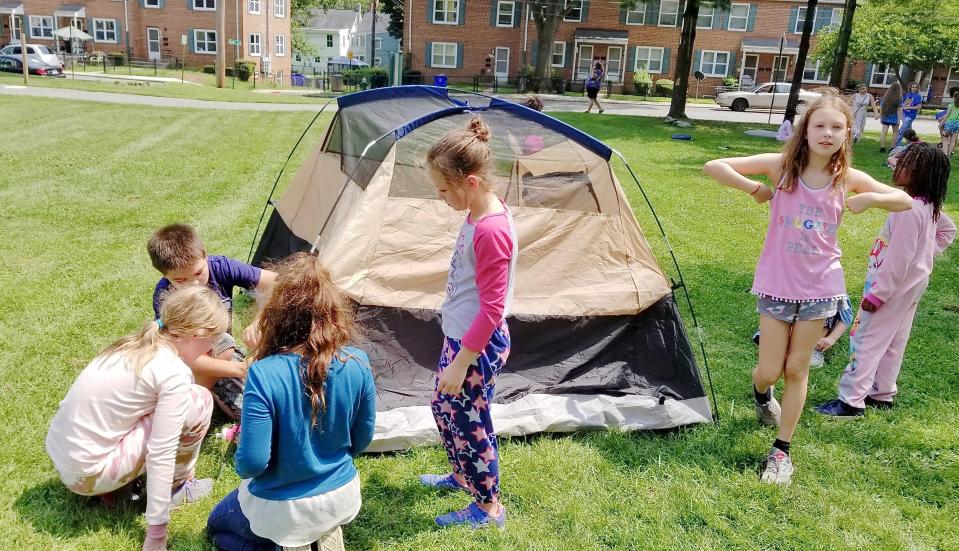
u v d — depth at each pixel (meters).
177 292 2.63
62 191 7.87
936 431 3.64
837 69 16.61
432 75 34.62
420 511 2.85
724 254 6.88
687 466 3.26
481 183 2.35
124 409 2.49
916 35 27.55
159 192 8.09
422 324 3.55
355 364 2.23
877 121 22.31
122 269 5.46
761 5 34.00
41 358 3.91
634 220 3.88
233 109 18.05
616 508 2.95
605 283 3.82
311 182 4.89
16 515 2.64
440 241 3.62
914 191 3.51
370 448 3.25
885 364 3.83
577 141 3.81
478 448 2.59
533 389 3.61
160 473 2.44
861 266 6.73
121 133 12.41
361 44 58.78
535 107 7.29
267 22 39.09
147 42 37.62
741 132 17.22
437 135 3.73
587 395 3.65
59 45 36.91
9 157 9.60
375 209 3.55
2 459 2.96
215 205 7.60
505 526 2.78
